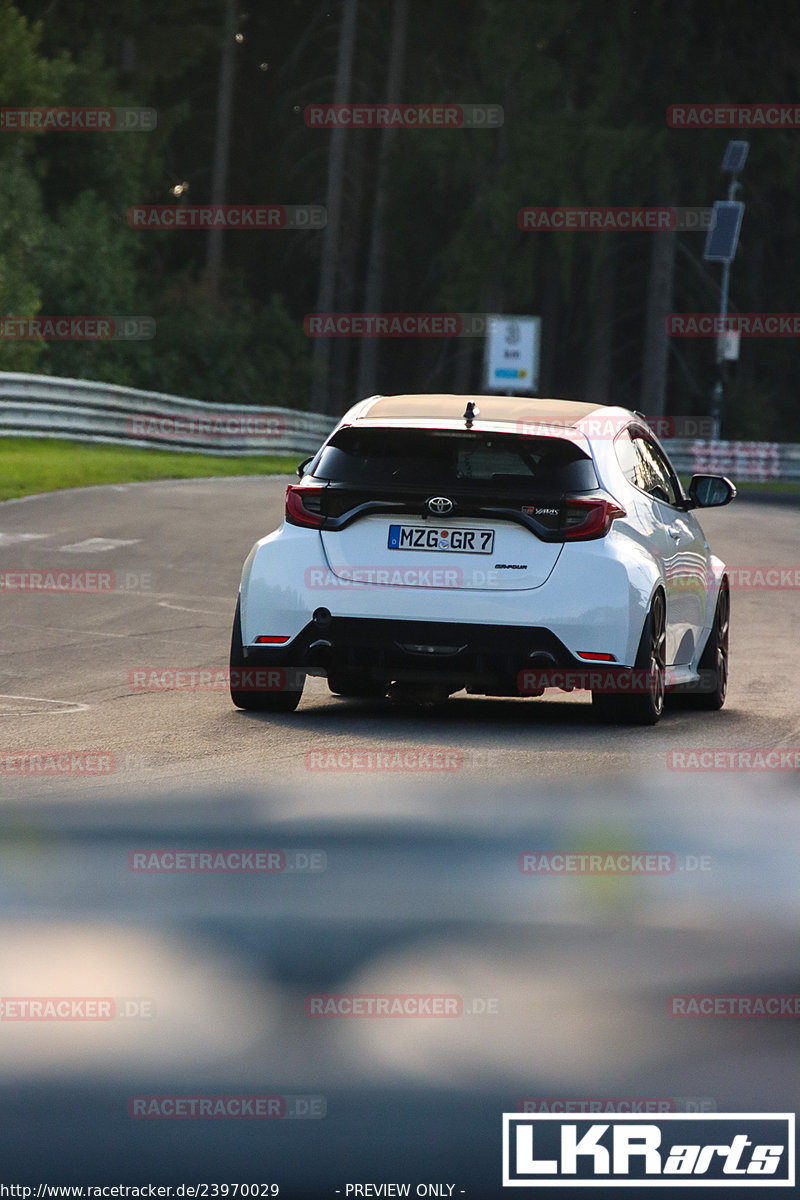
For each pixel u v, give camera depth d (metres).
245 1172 11.13
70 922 17.44
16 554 68.00
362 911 18.00
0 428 120.62
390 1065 13.12
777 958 16.39
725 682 40.16
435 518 32.75
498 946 16.66
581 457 33.41
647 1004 14.77
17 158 188.25
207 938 16.84
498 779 26.73
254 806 24.12
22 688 38.53
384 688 38.72
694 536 38.72
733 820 23.66
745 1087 12.73
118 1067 13.05
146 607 55.16
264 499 100.69
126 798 24.72
